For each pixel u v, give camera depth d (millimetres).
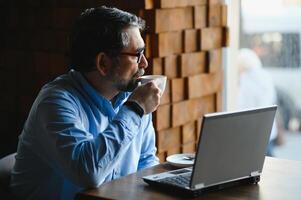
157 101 1924
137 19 2020
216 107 3047
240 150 1726
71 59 2045
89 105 2002
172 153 2807
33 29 2902
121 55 1965
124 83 1999
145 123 2193
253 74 3484
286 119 3611
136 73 2000
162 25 2621
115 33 1950
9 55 3012
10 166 2090
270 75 3547
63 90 1956
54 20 2824
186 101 2840
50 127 1854
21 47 2961
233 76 3182
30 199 2025
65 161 1794
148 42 2605
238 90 3334
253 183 1800
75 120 1872
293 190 1732
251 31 3416
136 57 1984
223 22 2996
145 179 1771
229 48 3090
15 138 3047
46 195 1995
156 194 1676
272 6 3496
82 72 2025
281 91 3631
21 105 3004
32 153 1984
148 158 2221
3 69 3047
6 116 3074
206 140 1611
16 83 3008
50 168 1965
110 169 1820
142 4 2576
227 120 1646
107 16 1970
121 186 1758
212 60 2959
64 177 1935
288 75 3586
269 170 1945
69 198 1956
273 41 3545
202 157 1625
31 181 2006
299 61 3586
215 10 2930
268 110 1771
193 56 2846
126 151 1987
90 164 1756
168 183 1714
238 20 3152
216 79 3010
